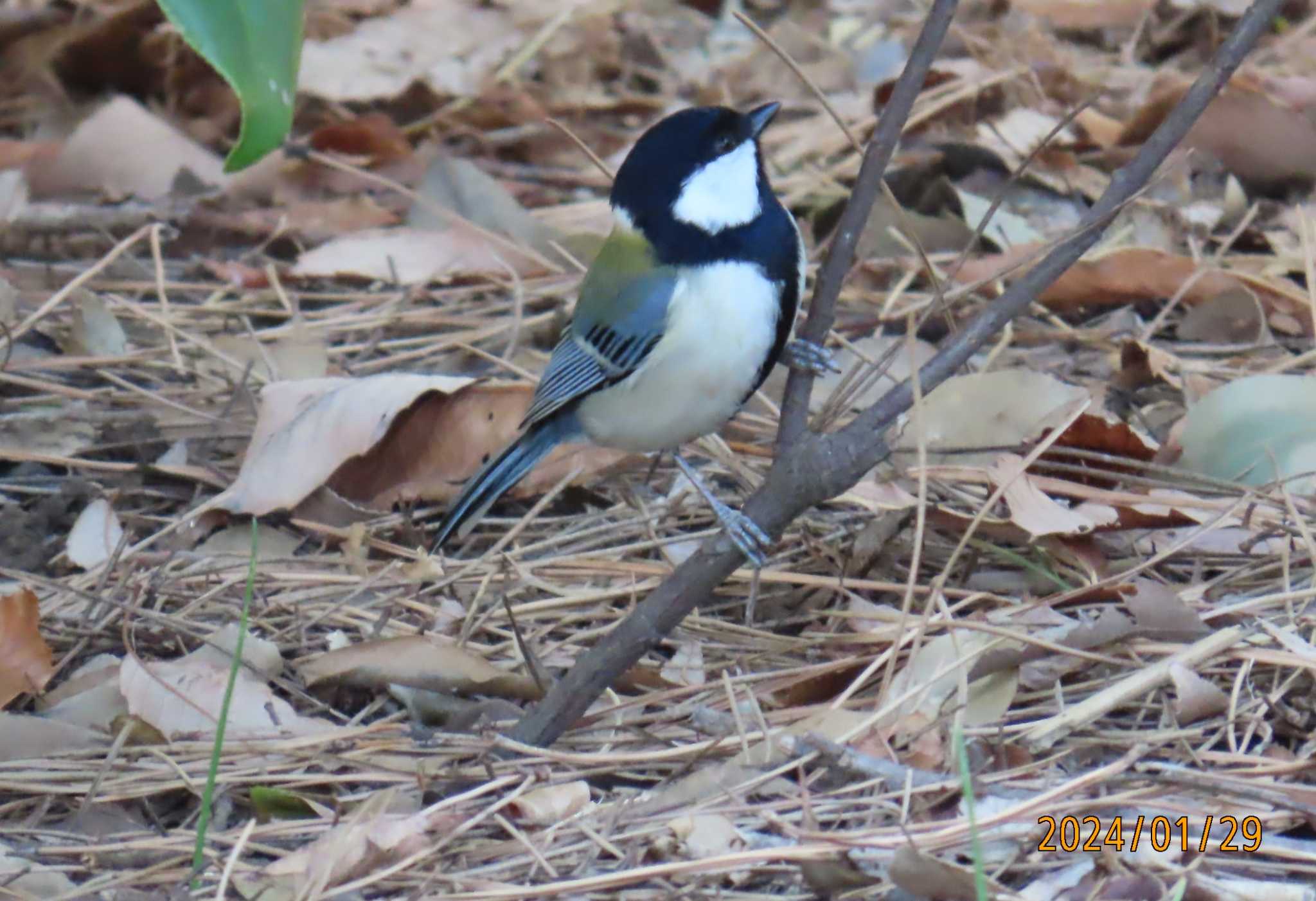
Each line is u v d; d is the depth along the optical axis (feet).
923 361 28.71
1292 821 16.93
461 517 23.91
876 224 34.24
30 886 17.06
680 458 24.50
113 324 30.68
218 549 25.64
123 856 17.76
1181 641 20.63
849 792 17.89
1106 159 36.70
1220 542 23.48
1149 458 24.67
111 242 35.01
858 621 22.40
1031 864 16.31
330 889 16.78
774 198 22.79
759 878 16.69
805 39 45.47
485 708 21.12
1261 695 19.47
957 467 24.88
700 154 21.89
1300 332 30.09
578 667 19.60
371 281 33.99
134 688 20.65
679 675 21.88
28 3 44.11
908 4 48.01
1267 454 24.54
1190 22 43.91
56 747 20.22
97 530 25.38
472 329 31.81
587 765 19.26
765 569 24.45
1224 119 34.91
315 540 26.35
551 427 24.61
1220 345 30.07
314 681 21.35
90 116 37.27
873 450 19.02
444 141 41.60
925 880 15.42
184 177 36.94
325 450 25.76
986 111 40.01
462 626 23.24
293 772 19.57
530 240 34.35
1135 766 18.10
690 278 22.18
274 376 29.35
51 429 28.07
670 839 17.12
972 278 31.50
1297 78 37.01
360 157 38.63
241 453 28.25
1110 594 22.39
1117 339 30.30
